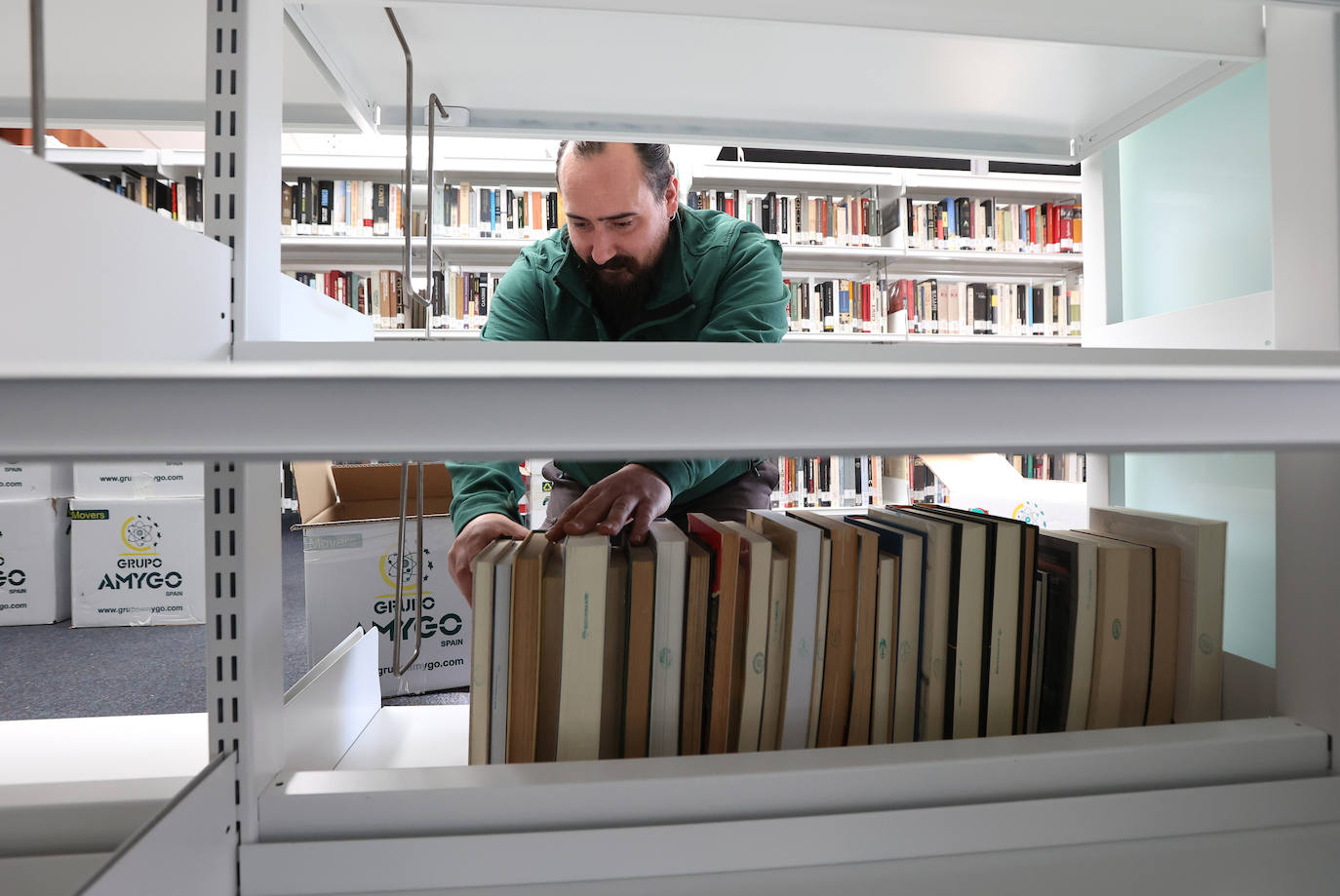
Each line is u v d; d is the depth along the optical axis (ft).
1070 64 3.02
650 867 1.88
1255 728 2.24
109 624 8.66
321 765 2.49
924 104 3.43
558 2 2.39
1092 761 2.06
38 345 1.15
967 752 2.06
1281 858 2.08
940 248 11.59
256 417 0.95
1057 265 12.63
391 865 1.82
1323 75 2.39
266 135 2.09
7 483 8.68
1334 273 2.37
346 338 2.92
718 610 2.26
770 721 2.33
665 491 2.97
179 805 1.54
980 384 1.05
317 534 5.30
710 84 3.25
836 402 1.04
